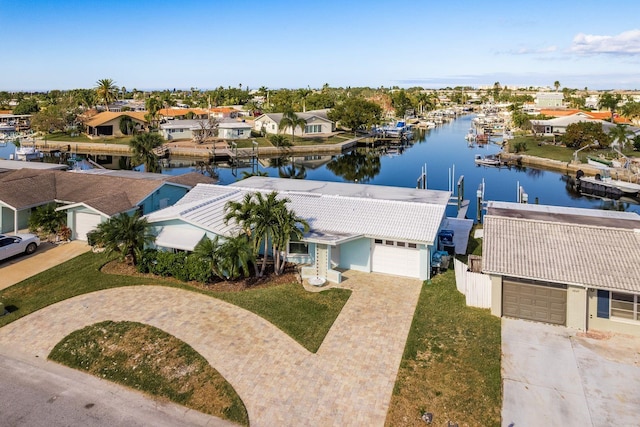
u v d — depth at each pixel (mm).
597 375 16344
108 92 138375
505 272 19734
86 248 29688
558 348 18031
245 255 22906
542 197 56438
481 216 43031
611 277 18703
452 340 18672
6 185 33781
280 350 17891
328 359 17359
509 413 14523
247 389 15625
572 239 20938
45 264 26781
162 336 18625
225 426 14078
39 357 17578
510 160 81438
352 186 38281
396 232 25156
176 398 15305
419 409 14742
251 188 34969
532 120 112875
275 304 21438
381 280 24781
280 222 23578
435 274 25781
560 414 14477
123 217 25875
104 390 15750
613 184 55500
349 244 26203
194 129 103250
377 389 15680
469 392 15516
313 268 24516
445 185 63906
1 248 26859
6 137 113000
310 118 111000
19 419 14211
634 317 18875
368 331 19359
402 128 124188
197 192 34312
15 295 22641
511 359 17328
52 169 44188
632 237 20562
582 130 82062
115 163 84000
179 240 25359
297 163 86125
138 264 24969
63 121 113375
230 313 20594
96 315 20438
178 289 23031
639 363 16984
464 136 131375
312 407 14812
